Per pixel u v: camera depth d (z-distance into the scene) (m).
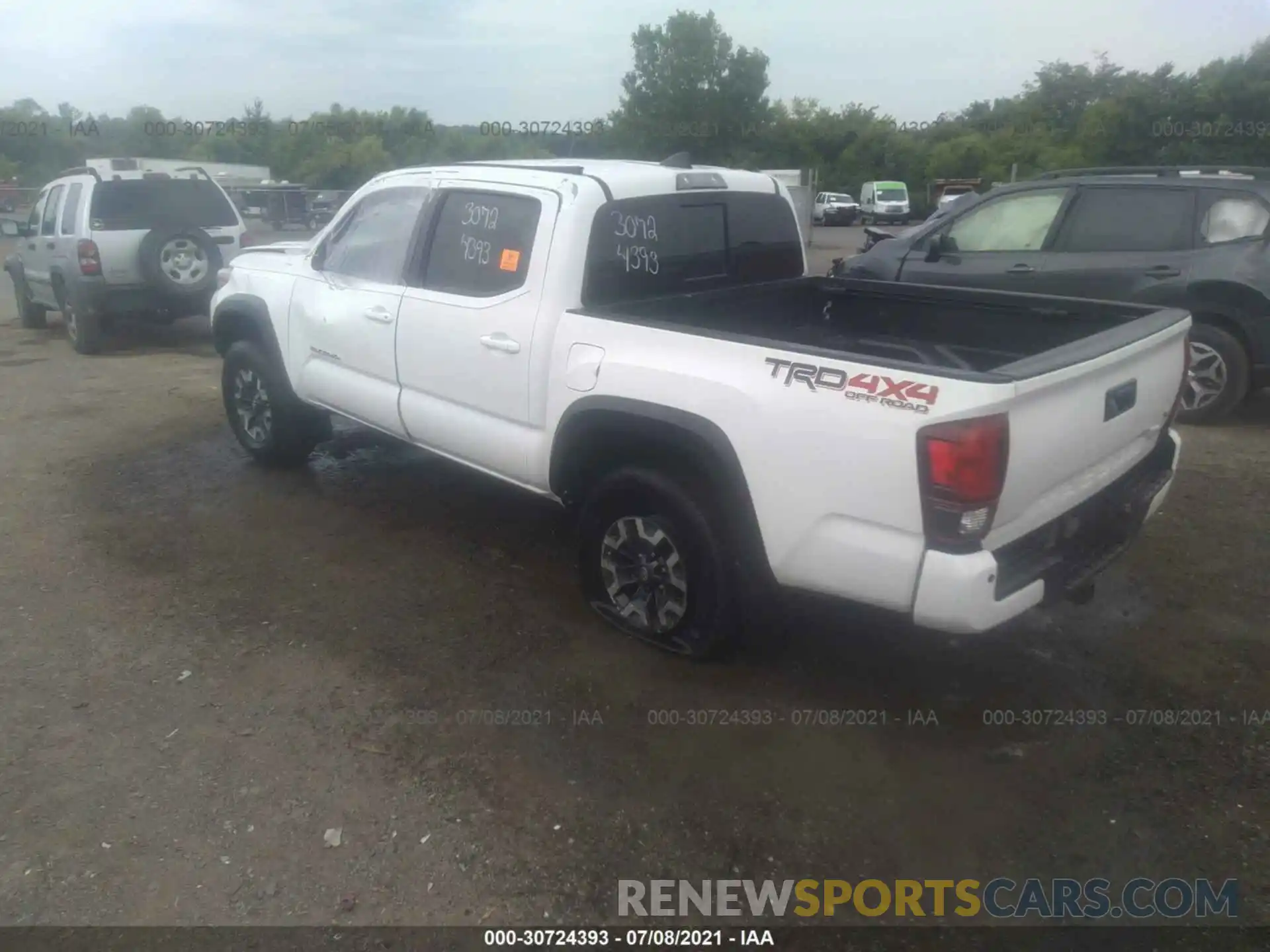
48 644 4.02
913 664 3.88
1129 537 3.72
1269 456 6.23
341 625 4.18
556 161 4.64
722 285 4.59
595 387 3.73
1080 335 4.11
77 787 3.15
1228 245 6.58
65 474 6.07
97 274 9.64
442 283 4.47
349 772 3.23
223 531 5.17
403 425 4.79
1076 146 34.41
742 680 3.76
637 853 2.89
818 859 2.88
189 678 3.78
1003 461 2.86
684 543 3.65
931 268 7.64
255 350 5.80
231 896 2.72
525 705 3.60
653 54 47.84
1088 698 3.65
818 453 3.13
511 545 5.00
